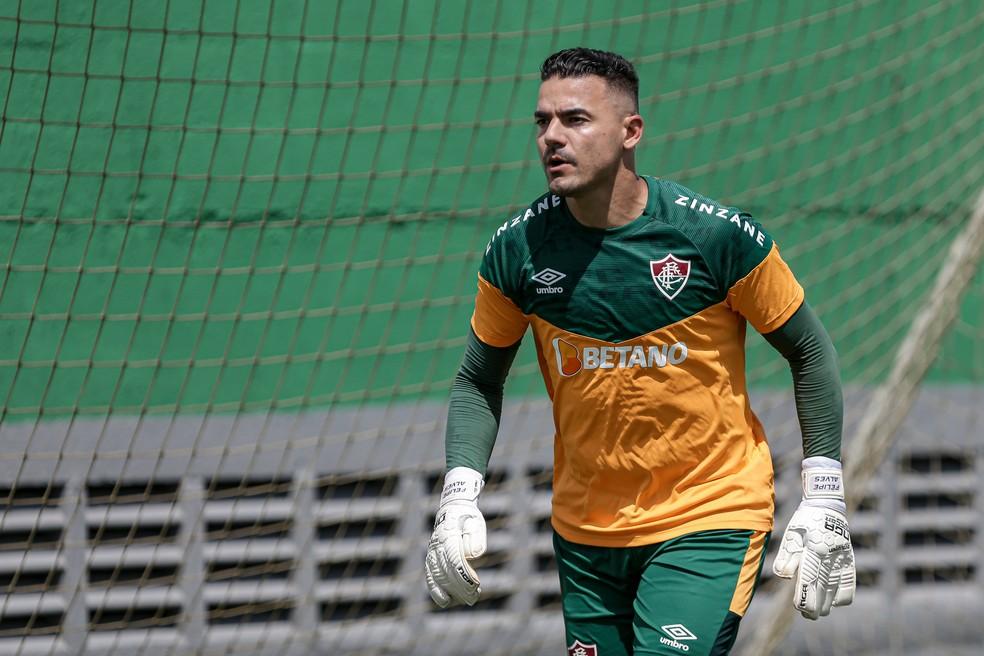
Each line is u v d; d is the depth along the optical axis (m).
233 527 22.25
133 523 21.41
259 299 22.20
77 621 21.23
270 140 21.52
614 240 10.31
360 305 22.91
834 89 24.59
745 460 10.93
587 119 9.89
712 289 10.34
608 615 11.36
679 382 10.48
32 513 20.84
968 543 26.91
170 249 21.28
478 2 22.86
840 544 10.64
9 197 19.64
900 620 25.64
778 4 24.45
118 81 19.92
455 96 22.98
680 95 23.31
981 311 26.14
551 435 23.91
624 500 10.99
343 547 23.23
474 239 23.48
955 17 25.50
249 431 22.17
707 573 10.60
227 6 20.75
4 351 20.53
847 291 25.27
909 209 25.59
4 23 18.88
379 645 22.94
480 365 11.50
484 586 23.69
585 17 23.45
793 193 24.89
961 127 25.73
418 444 23.28
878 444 21.50
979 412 26.19
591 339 10.52
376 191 22.58
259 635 22.42
